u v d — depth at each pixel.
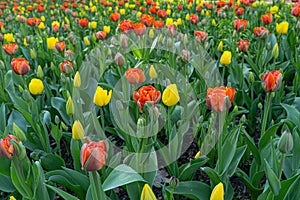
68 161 3.43
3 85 3.77
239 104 3.85
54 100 3.45
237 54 4.23
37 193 2.14
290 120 2.46
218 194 1.56
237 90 3.77
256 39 5.39
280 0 6.98
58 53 4.29
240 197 2.80
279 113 3.60
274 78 2.35
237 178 3.01
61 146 3.67
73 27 6.89
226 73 4.49
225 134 2.66
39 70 3.47
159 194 2.83
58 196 2.92
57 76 4.41
